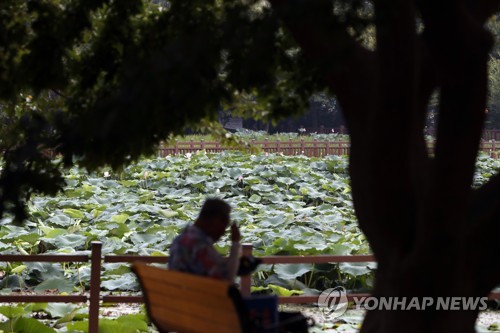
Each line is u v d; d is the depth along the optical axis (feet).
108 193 121.90
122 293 67.51
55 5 36.32
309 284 70.69
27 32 37.78
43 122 30.25
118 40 35.91
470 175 28.43
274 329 29.45
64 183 34.83
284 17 25.31
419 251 28.94
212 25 31.24
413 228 29.84
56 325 54.95
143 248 79.00
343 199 131.75
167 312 31.48
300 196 127.85
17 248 77.20
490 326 56.13
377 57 28.25
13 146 35.47
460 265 29.09
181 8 34.09
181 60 24.35
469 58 27.53
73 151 31.58
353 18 25.71
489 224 29.91
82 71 35.58
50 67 34.99
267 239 79.51
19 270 68.03
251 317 29.12
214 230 30.86
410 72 27.71
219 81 30.78
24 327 49.21
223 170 144.56
